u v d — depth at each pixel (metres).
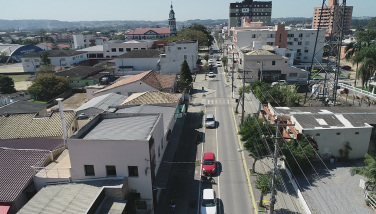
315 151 28.56
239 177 28.75
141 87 49.09
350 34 173.38
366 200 23.69
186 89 59.69
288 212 23.02
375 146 31.58
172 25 198.25
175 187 27.38
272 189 19.75
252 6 180.12
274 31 90.06
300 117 32.75
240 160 32.12
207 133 39.97
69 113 37.22
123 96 47.00
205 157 30.52
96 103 42.06
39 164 24.17
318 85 54.12
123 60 86.06
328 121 31.81
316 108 38.12
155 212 23.88
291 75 70.00
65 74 72.19
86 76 74.56
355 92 52.28
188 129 41.56
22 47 132.00
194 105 53.41
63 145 28.62
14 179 22.41
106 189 21.23
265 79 70.19
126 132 24.62
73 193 20.97
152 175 23.19
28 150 26.06
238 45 92.38
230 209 23.98
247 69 70.06
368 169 23.47
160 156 27.75
